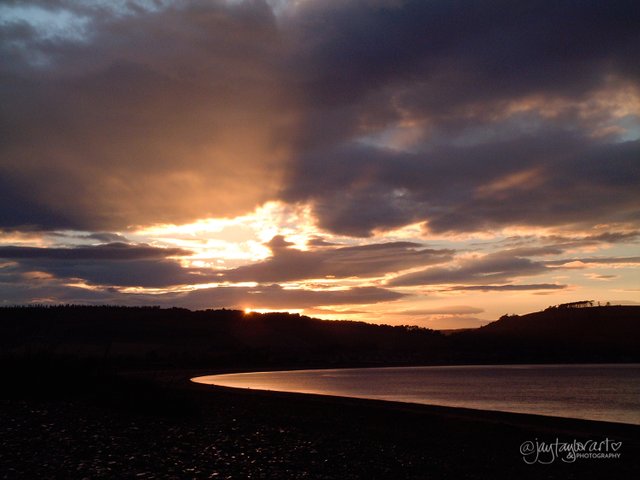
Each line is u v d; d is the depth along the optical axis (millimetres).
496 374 178125
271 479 14594
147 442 18578
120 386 29422
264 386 96250
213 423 25844
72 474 13469
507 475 17625
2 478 12711
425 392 84125
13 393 26766
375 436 25078
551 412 51938
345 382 121375
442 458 19984
